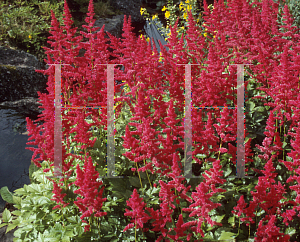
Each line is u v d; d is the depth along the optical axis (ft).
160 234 9.23
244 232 9.20
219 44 12.23
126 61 11.06
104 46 12.15
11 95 25.50
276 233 7.91
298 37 13.29
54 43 12.30
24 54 28.25
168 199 8.00
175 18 28.84
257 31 12.62
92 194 8.17
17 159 18.65
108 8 43.88
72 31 12.44
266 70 12.42
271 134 10.28
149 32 38.91
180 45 11.67
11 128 21.45
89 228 9.02
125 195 9.68
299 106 10.08
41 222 10.27
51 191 10.59
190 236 8.30
